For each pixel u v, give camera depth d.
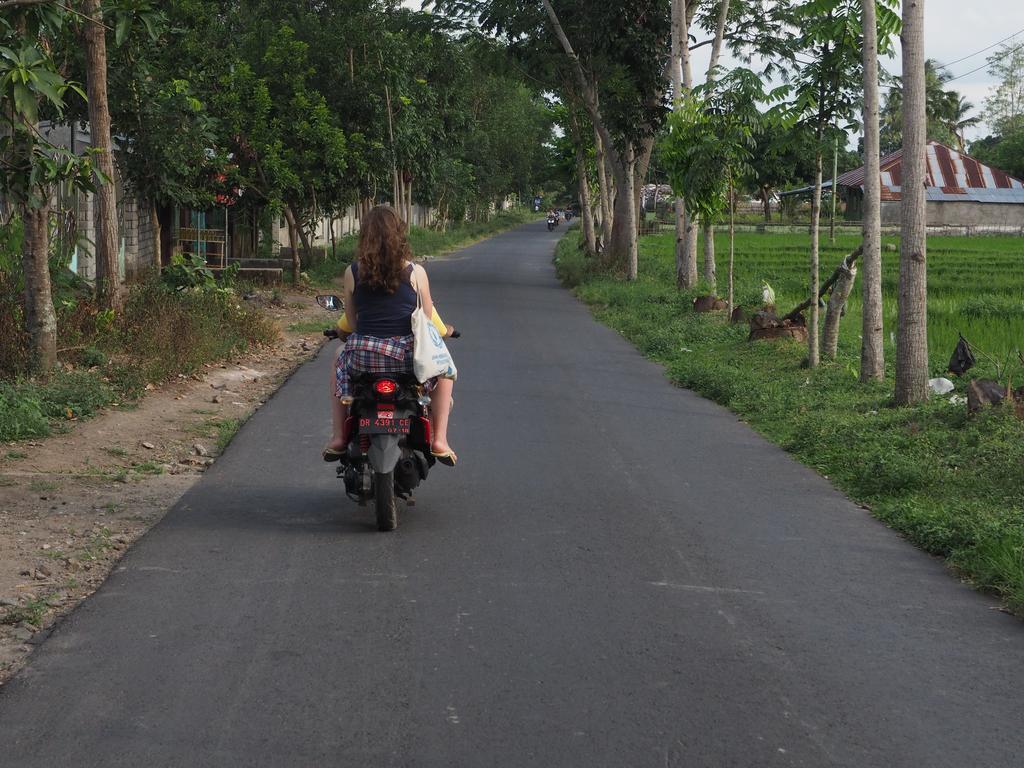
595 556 6.29
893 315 23.12
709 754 3.84
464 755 3.80
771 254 47.22
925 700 4.36
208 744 3.86
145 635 4.91
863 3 12.62
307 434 9.88
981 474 8.26
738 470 8.86
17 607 5.27
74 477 8.08
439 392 6.96
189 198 21.83
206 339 14.15
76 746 3.83
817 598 5.65
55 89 8.58
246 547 6.35
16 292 12.78
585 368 15.02
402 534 6.69
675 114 19.53
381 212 6.66
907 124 11.37
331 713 4.12
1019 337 18.52
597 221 68.06
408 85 35.38
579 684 4.43
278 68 28.14
